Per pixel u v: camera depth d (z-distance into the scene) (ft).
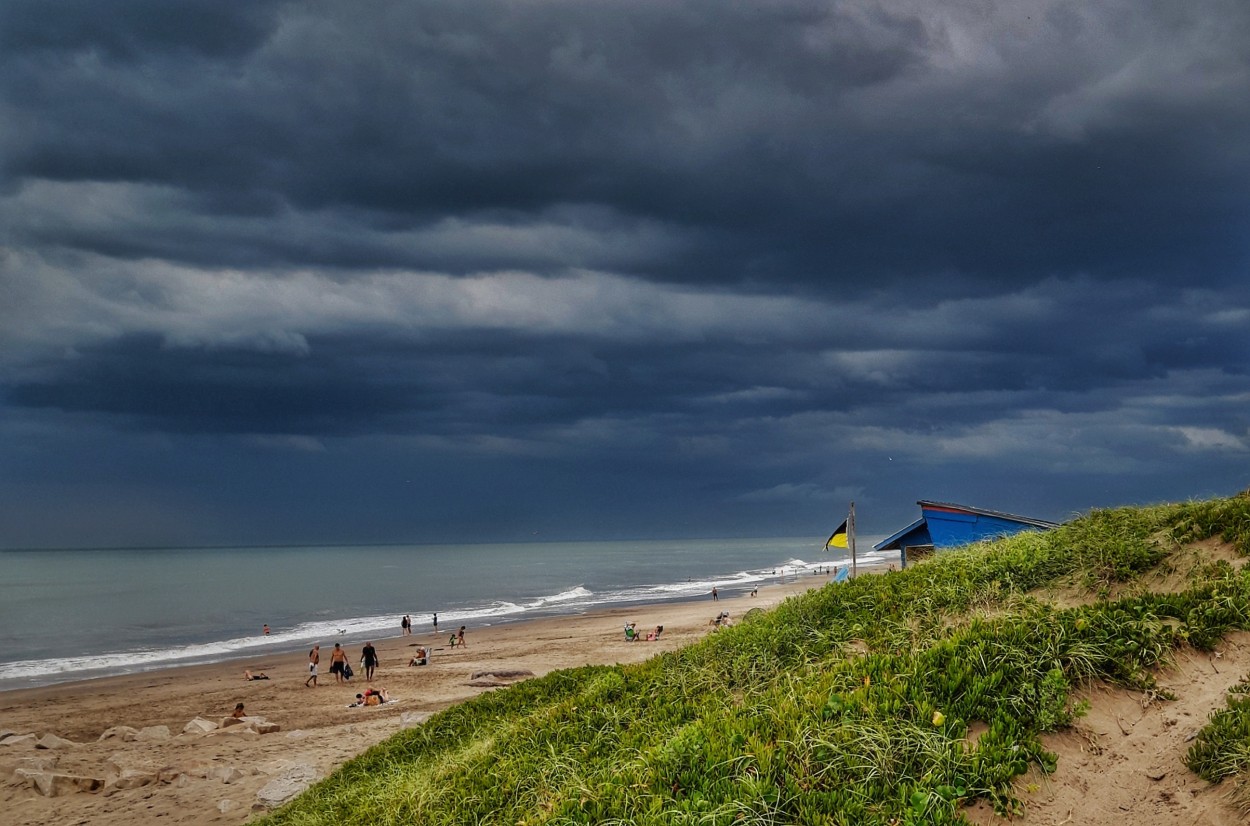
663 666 43.62
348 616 289.53
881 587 41.63
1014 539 45.75
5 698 130.31
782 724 28.35
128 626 262.88
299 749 73.87
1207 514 36.70
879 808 23.00
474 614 280.72
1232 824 20.65
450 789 36.78
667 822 24.40
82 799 59.98
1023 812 22.58
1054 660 27.96
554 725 39.37
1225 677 26.58
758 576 470.39
